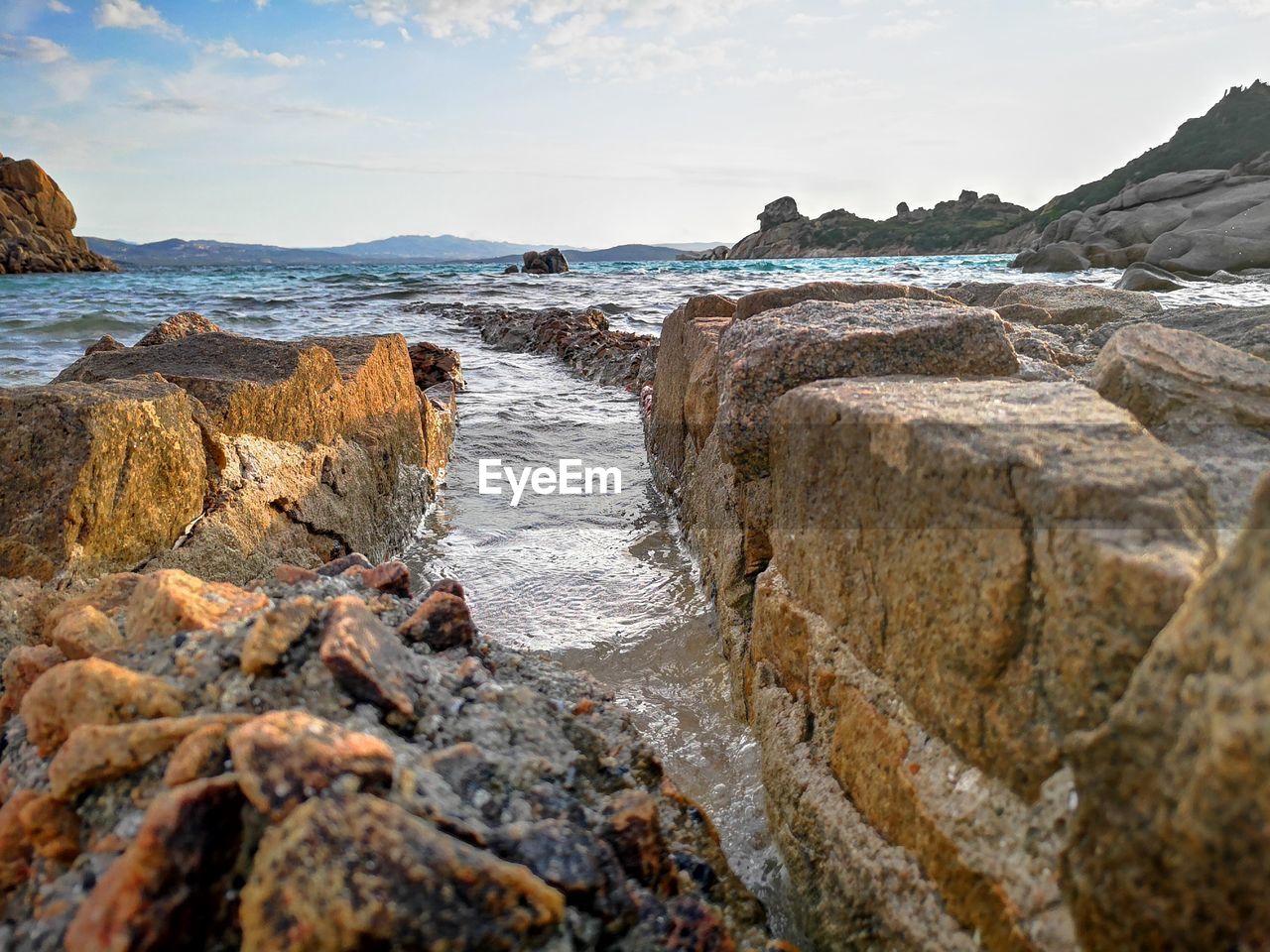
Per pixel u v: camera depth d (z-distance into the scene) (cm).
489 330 1502
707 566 412
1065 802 147
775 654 271
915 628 185
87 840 165
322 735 160
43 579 264
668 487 578
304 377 439
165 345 467
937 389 227
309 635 202
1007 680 159
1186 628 118
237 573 338
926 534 179
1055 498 148
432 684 213
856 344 276
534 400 945
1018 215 8881
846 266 4706
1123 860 126
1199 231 2723
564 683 249
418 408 604
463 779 180
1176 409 243
